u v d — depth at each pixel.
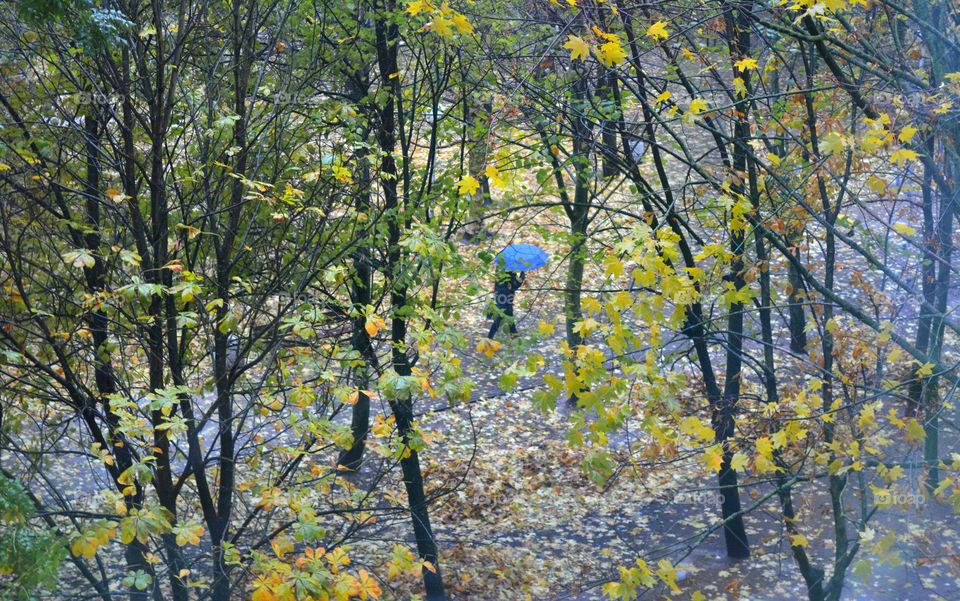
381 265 9.59
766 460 5.84
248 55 7.06
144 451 6.81
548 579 11.70
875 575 10.28
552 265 19.52
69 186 7.76
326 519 12.17
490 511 13.70
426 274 9.27
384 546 11.89
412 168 11.11
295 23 8.14
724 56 10.25
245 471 10.34
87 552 5.20
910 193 10.45
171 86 6.43
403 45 10.73
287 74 8.13
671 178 20.27
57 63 7.08
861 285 7.73
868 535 6.04
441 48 9.68
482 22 9.76
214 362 7.33
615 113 9.08
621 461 8.24
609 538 12.80
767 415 6.94
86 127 7.41
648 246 5.20
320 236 7.62
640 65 8.83
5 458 8.70
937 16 7.14
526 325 18.23
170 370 7.34
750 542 12.12
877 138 5.54
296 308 7.43
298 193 7.19
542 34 10.14
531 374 5.68
